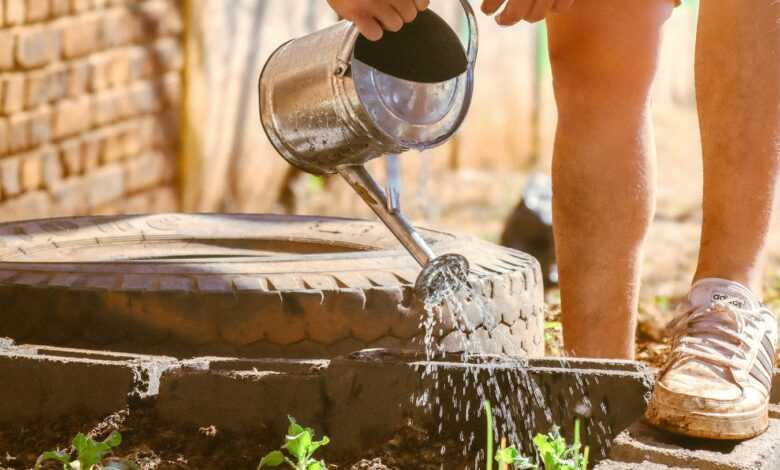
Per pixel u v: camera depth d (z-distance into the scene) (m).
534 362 2.63
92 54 7.79
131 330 2.97
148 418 2.62
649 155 3.24
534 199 6.60
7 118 7.21
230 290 2.98
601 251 3.24
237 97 9.03
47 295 2.98
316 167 2.79
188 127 8.61
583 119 3.21
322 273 3.12
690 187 11.82
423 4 2.53
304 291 2.99
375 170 10.27
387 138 2.57
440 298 2.58
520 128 13.12
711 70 2.73
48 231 4.01
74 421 2.63
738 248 2.70
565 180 3.25
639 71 3.17
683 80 17.20
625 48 3.14
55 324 2.98
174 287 2.99
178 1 8.48
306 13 9.56
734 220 2.70
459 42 2.66
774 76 2.68
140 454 2.53
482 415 2.56
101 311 2.97
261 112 2.83
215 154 8.89
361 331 3.01
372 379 2.57
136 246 4.00
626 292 3.27
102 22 7.84
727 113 2.70
